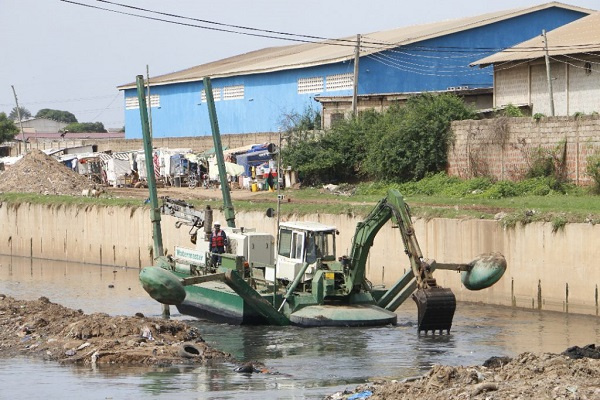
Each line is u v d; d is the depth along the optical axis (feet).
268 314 136.26
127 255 238.48
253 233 151.33
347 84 290.56
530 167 199.00
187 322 145.69
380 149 229.45
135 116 389.80
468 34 295.07
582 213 151.74
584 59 220.43
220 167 159.43
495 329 135.64
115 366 110.32
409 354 117.50
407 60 288.71
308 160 250.57
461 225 164.66
